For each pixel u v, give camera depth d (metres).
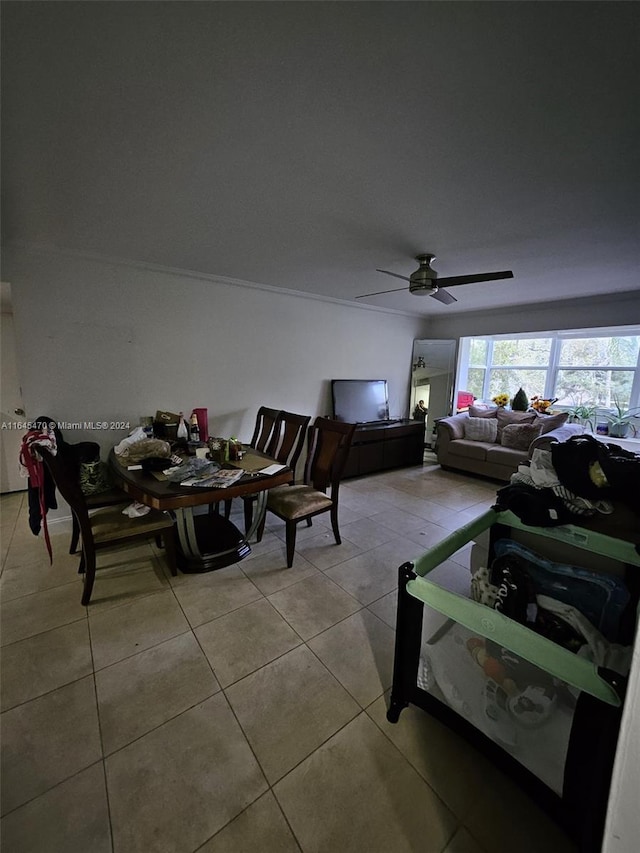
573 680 0.90
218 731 1.34
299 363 4.30
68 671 1.58
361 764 1.24
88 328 2.92
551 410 4.95
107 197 1.89
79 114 1.27
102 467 2.71
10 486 3.76
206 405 3.63
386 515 3.42
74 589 2.15
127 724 1.36
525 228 2.25
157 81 1.12
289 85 1.14
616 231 2.29
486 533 1.88
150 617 1.93
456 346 5.55
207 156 1.53
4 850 1.00
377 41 0.98
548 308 4.61
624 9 0.86
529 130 1.33
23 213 2.07
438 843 1.03
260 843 1.03
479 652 1.22
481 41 0.97
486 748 1.16
